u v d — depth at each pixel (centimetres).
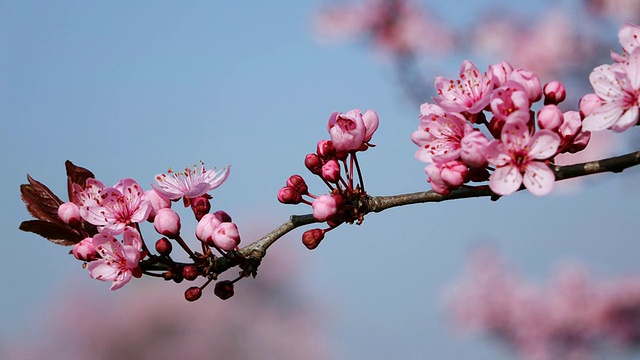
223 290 91
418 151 90
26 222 92
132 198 92
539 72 198
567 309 212
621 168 89
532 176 89
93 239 91
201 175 93
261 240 91
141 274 91
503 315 215
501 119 89
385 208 91
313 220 91
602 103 90
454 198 90
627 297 210
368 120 92
